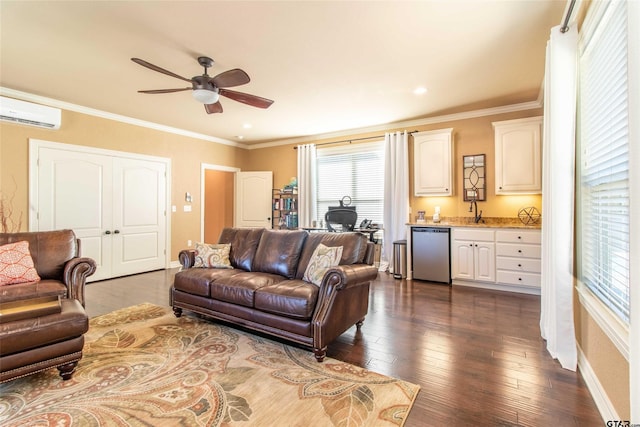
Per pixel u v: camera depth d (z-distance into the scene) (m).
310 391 1.88
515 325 2.93
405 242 4.84
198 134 6.18
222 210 7.68
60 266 3.12
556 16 2.38
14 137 3.97
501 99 4.20
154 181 5.48
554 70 2.20
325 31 2.58
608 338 1.65
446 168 4.72
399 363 2.23
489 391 1.88
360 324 2.85
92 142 4.66
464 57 3.03
